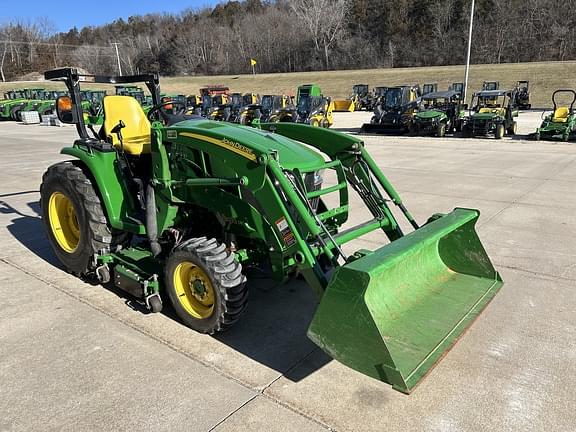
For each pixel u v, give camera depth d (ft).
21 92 106.73
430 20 199.93
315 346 10.37
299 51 227.61
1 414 8.27
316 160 11.06
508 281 13.39
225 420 8.07
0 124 80.79
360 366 7.77
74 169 13.11
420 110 56.95
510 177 28.17
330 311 7.86
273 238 9.96
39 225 19.39
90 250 12.87
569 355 9.89
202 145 10.44
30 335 10.78
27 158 39.11
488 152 39.83
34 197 24.49
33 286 13.39
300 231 9.67
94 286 13.39
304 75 158.71
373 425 7.98
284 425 7.97
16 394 8.78
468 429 7.88
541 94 103.19
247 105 77.30
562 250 15.69
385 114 57.72
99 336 10.71
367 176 12.07
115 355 9.98
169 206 11.51
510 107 52.24
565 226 18.24
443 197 23.25
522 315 11.55
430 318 9.61
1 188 26.76
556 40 172.55
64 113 13.42
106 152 12.60
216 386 8.97
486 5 186.80
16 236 17.95
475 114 52.60
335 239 10.15
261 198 9.66
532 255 15.30
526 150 40.70
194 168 10.89
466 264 11.43
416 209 21.13
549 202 21.86
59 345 10.36
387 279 9.92
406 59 196.03
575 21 172.24
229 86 161.17
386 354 7.43
